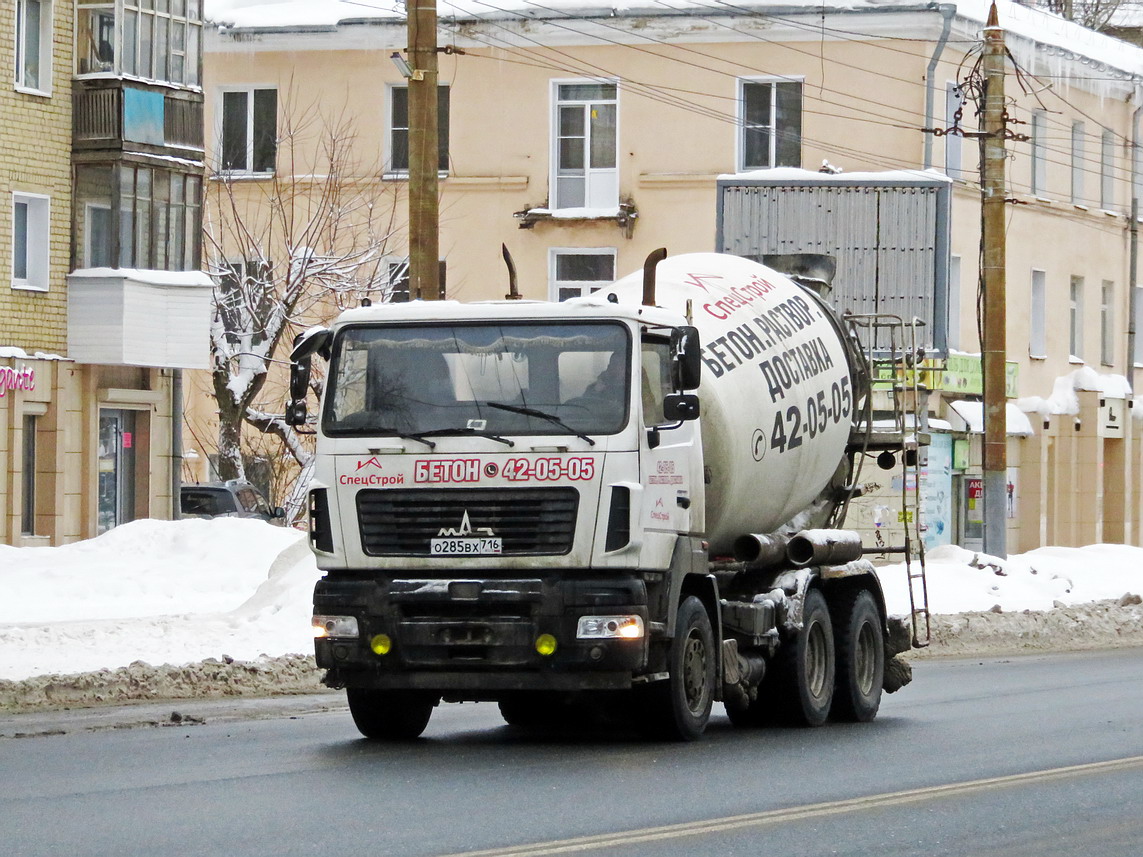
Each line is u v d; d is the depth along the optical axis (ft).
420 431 136.56
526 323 137.90
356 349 139.64
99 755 132.67
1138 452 532.32
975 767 128.47
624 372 136.15
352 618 136.46
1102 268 526.57
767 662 157.17
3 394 354.54
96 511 377.30
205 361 391.86
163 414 396.98
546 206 457.27
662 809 107.45
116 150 373.40
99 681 179.63
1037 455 483.51
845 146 447.42
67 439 370.73
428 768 124.98
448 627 135.03
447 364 138.00
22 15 367.04
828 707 161.27
